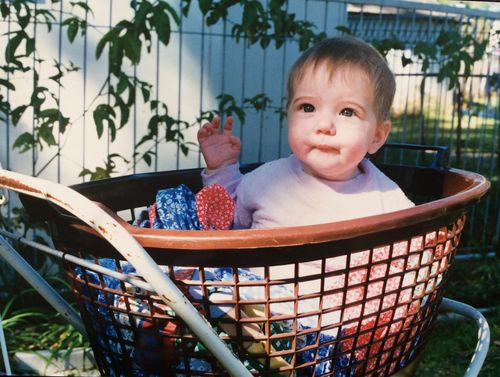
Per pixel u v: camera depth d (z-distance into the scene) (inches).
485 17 133.3
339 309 44.3
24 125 114.7
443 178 65.5
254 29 113.4
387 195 62.0
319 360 45.7
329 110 57.1
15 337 93.7
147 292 45.3
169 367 46.3
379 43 122.9
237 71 131.2
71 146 118.4
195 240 39.3
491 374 87.4
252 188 64.0
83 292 49.8
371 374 49.6
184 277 46.7
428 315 52.2
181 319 41.3
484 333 58.1
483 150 187.2
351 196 60.7
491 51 136.9
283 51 135.3
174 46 124.4
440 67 132.3
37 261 107.1
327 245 41.5
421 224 45.0
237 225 65.9
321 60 57.5
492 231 147.7
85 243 44.3
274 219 61.9
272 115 135.6
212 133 68.2
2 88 112.6
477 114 173.9
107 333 49.3
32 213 47.7
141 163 124.5
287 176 62.8
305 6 125.3
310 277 42.4
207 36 127.0
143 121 124.1
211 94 129.0
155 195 64.9
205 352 44.8
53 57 115.6
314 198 60.9
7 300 104.0
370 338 47.6
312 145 57.4
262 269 56.4
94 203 41.1
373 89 57.7
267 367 44.7
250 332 45.6
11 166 114.9
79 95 118.0
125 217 112.3
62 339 93.4
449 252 50.9
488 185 53.6
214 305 44.3
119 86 98.4
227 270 49.7
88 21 117.1
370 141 59.4
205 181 67.7
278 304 48.2
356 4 129.3
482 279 121.2
